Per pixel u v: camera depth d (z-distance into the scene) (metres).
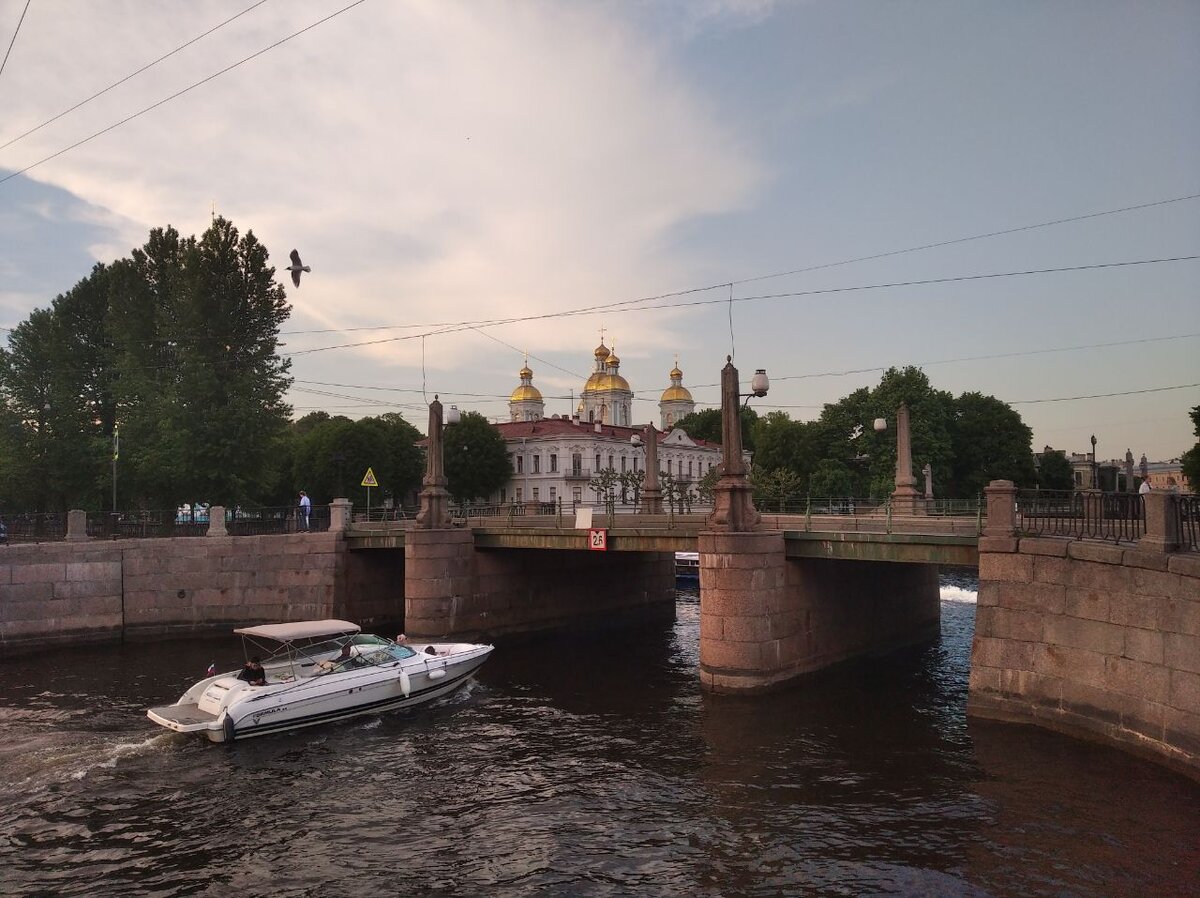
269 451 42.44
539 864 11.61
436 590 26.86
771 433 70.25
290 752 16.59
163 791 14.49
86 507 44.41
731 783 14.50
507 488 81.88
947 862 11.22
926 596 29.00
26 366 44.41
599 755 16.28
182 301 40.41
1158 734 13.80
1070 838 11.70
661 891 10.76
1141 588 14.20
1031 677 16.39
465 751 16.67
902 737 16.72
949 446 61.06
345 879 11.24
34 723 18.38
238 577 30.94
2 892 10.88
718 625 20.62
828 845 11.90
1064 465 92.69
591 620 32.66
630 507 59.19
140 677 23.34
